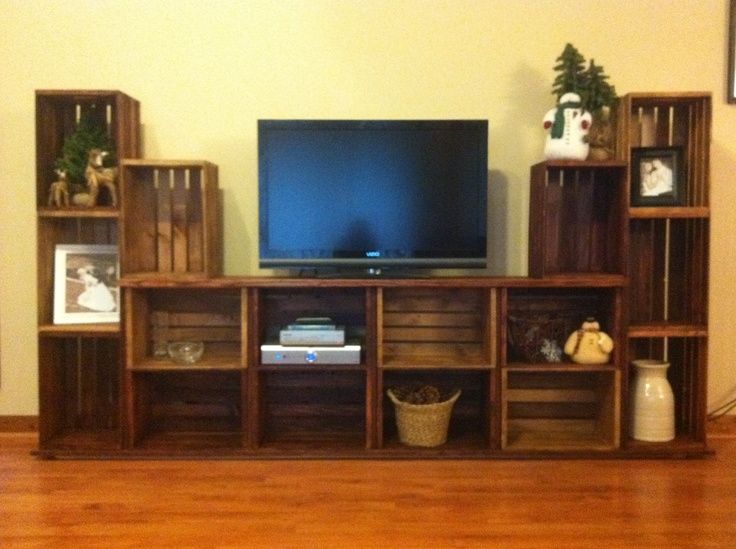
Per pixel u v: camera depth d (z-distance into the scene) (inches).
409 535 80.9
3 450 112.5
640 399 112.1
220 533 81.4
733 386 122.5
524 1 119.6
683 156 110.3
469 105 120.3
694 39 119.7
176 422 119.7
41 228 108.9
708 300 110.6
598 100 109.9
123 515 86.5
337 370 110.3
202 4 119.3
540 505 89.8
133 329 108.7
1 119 119.5
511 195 120.8
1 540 79.5
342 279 106.6
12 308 121.4
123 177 107.3
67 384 120.1
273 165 111.8
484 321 112.9
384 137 111.8
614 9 119.7
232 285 106.2
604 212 117.4
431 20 119.8
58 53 119.0
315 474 101.3
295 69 120.0
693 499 92.0
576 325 116.3
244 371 107.8
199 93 119.9
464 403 120.0
